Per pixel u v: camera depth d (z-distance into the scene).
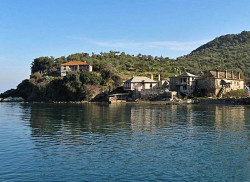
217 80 124.06
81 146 32.09
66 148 31.12
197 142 34.12
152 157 27.41
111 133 40.69
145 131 42.41
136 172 23.16
